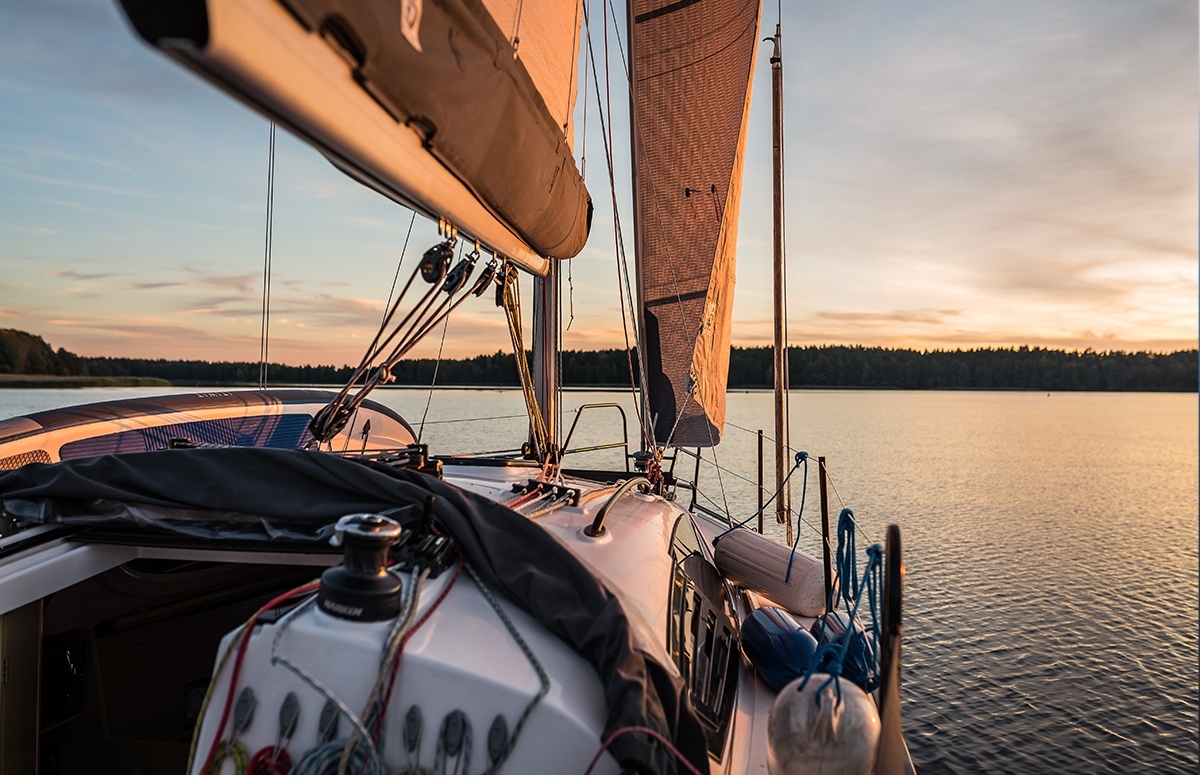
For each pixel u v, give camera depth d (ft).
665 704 5.11
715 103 17.16
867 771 5.63
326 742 4.73
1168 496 95.40
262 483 6.85
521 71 6.93
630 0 15.65
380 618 5.06
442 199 5.82
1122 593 47.39
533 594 5.55
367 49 3.63
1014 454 144.77
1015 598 44.98
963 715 28.27
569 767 4.63
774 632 9.00
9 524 7.24
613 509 8.90
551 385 13.64
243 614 10.27
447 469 10.73
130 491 6.97
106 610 8.29
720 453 106.52
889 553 5.21
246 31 2.70
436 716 4.75
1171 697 30.30
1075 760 25.30
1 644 6.39
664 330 17.49
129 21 2.49
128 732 9.16
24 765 6.72
